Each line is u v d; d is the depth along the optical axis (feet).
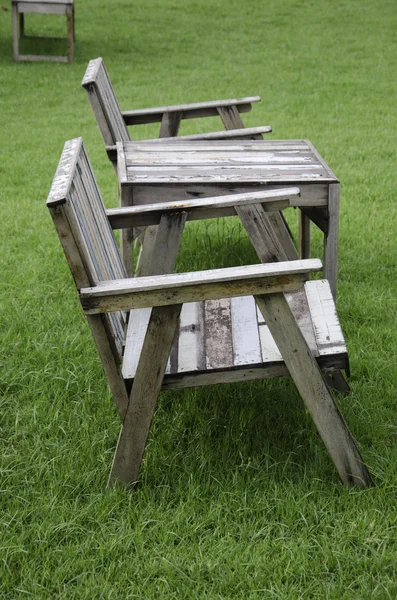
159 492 8.47
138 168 12.60
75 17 50.16
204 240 16.28
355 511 8.04
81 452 9.15
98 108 14.39
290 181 11.62
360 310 12.88
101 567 7.47
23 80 35.37
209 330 9.20
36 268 14.92
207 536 7.74
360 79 34.88
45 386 10.56
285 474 8.65
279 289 7.66
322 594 7.04
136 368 8.23
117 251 10.34
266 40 44.06
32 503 8.32
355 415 9.82
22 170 22.47
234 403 10.00
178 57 40.40
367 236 16.55
